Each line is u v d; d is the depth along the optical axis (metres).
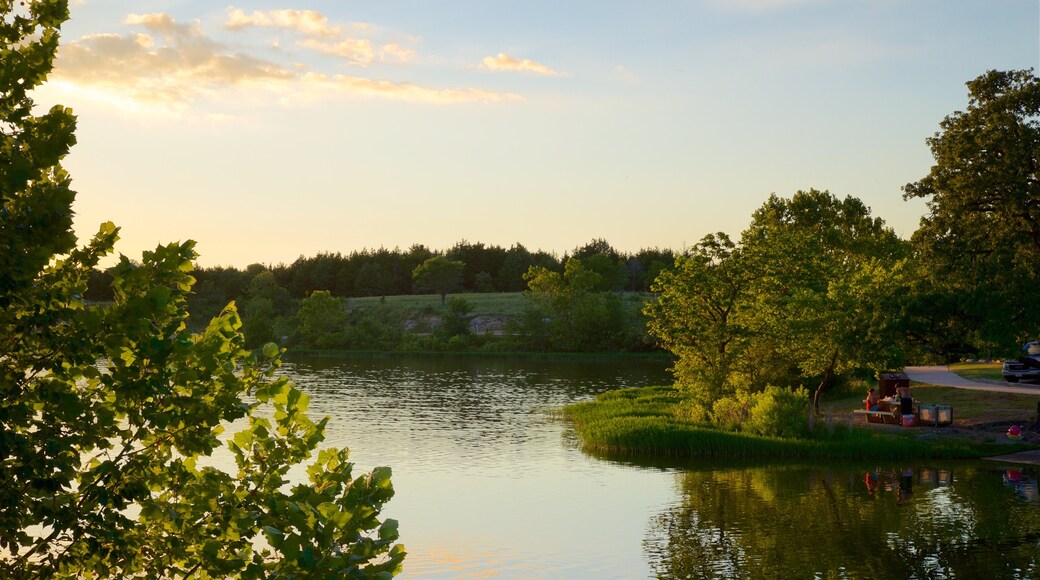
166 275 6.19
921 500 32.06
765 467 39.81
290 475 26.78
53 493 6.00
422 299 192.00
